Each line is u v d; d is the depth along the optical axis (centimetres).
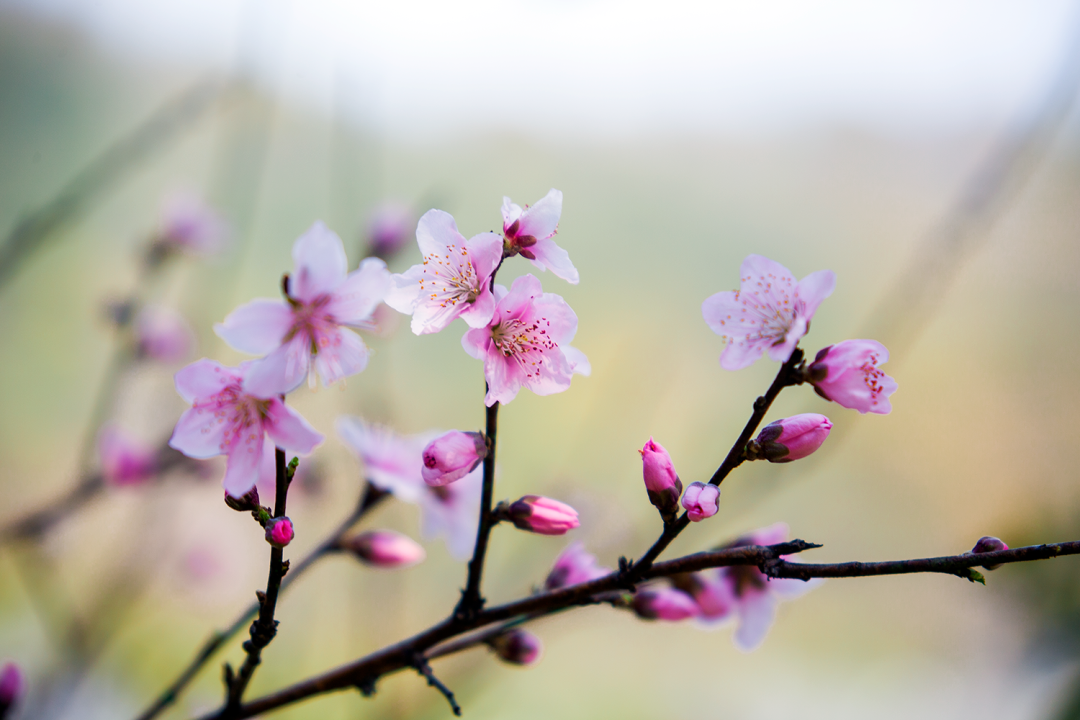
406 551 59
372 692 54
